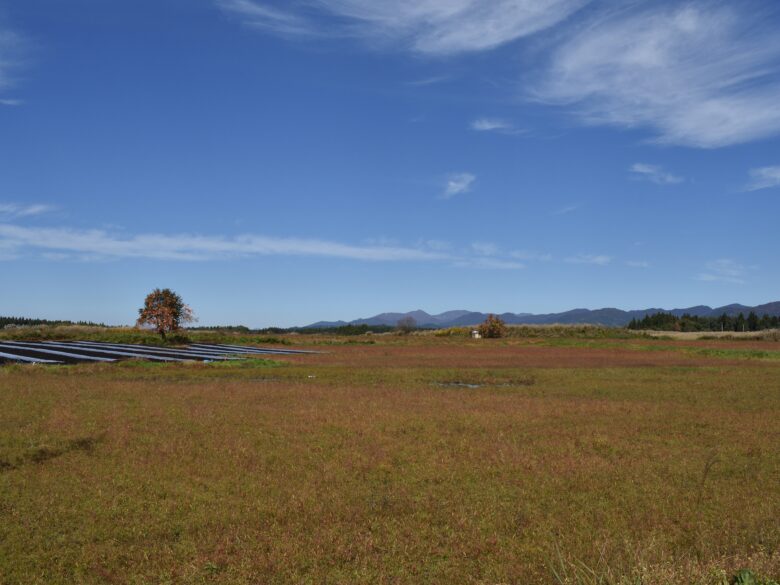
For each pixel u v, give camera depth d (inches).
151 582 229.8
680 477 384.5
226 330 3909.9
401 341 2468.0
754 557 236.4
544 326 3186.5
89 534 272.5
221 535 276.1
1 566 238.8
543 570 244.7
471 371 1115.3
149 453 417.7
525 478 376.5
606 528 289.7
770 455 447.8
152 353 1509.6
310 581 232.7
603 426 554.6
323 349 1889.8
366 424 538.6
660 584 211.3
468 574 241.1
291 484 356.5
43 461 391.2
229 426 517.3
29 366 1016.9
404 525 291.3
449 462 411.8
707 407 683.4
